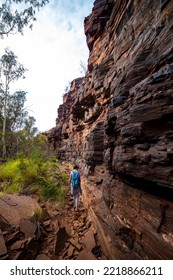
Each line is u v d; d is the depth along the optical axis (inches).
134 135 113.3
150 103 105.2
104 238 150.3
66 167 601.0
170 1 122.3
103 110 293.0
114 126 160.4
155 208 100.4
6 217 169.9
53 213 232.1
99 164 263.6
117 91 172.4
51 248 151.7
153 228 98.0
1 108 974.4
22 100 1063.6
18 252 129.6
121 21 247.6
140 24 183.0
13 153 761.6
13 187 290.5
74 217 226.4
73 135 648.4
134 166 115.1
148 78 108.3
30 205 209.9
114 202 155.6
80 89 458.6
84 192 292.5
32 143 641.0
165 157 88.9
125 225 126.6
